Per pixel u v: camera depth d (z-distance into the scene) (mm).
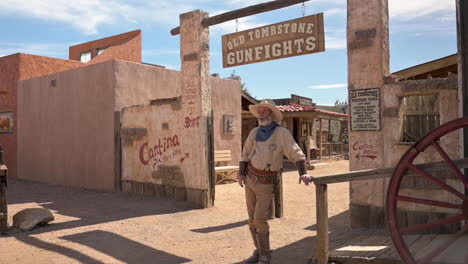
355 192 6145
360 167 6086
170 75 12156
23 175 13852
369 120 5992
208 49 8477
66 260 4801
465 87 5105
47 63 14586
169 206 8320
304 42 7047
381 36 5902
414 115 6023
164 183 9250
